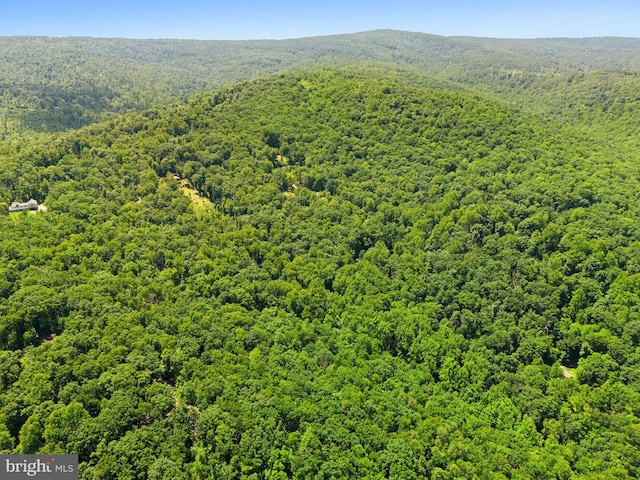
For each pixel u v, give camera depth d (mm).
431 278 117188
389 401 78062
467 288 112875
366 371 85188
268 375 78250
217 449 63812
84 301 87438
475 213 134625
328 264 121312
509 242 125125
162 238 119750
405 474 64438
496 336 98750
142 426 65500
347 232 136625
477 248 127688
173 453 62000
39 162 150875
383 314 102062
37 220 115438
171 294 98562
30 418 63469
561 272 113500
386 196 154375
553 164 159000
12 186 136875
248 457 63094
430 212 141875
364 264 121562
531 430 77062
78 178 145125
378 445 68812
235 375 75938
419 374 88000
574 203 136750
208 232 128750
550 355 97062
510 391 86000
